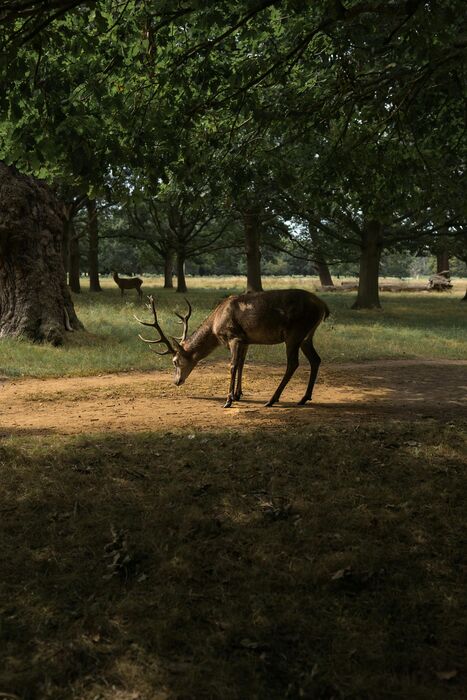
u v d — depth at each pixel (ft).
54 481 18.30
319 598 12.56
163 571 13.44
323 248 115.75
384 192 30.63
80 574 13.33
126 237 144.77
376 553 14.26
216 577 13.29
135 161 22.26
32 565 13.65
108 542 14.74
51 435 23.98
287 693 9.87
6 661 10.50
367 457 20.70
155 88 23.65
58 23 20.35
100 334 53.72
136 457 20.68
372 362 45.93
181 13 20.16
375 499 17.35
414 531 15.46
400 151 29.89
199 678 10.18
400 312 92.68
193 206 27.30
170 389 34.58
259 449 21.50
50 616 11.75
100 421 26.96
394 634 11.45
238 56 25.11
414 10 16.70
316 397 32.63
